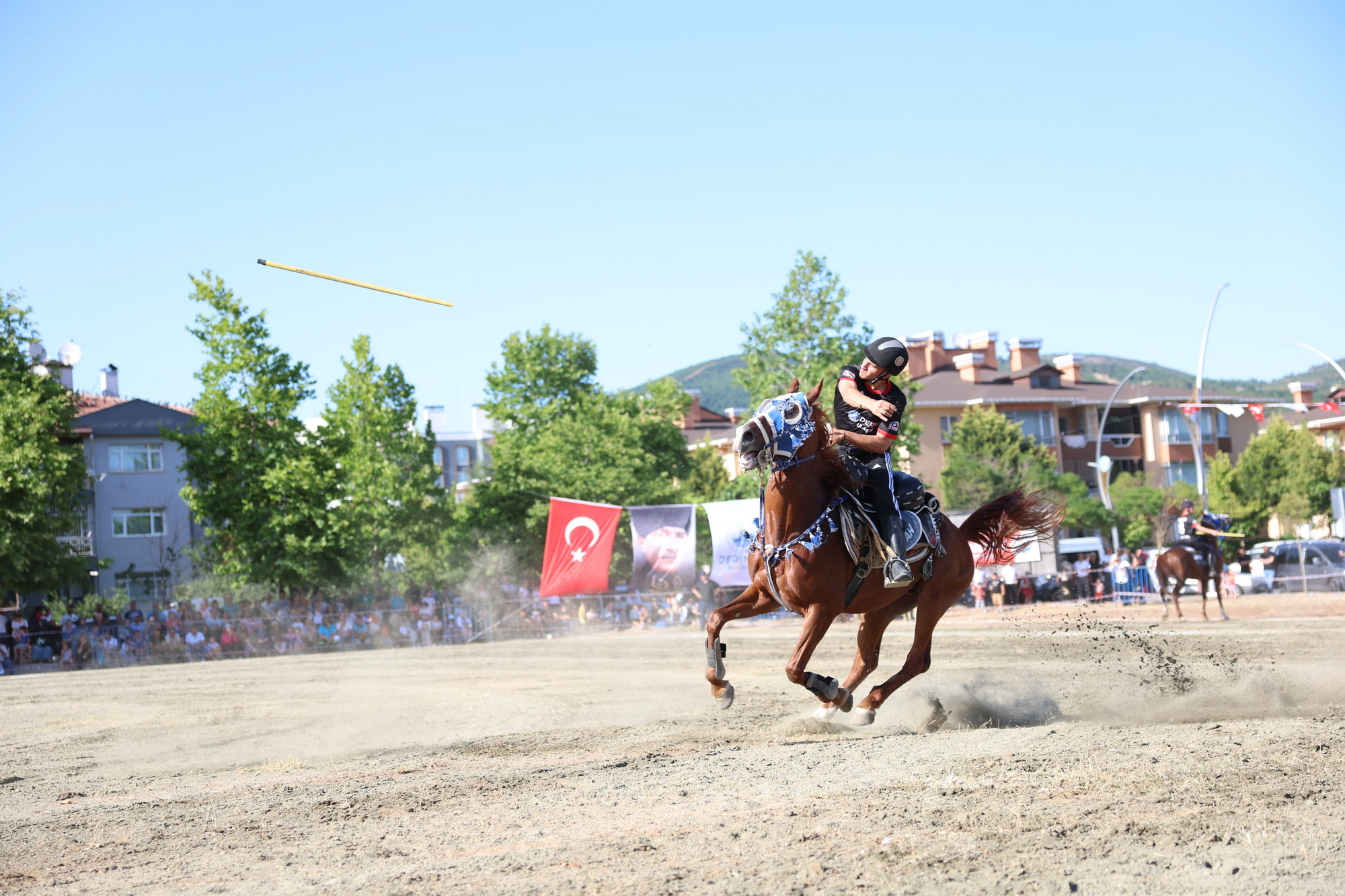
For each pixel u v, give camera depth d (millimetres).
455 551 39656
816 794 5758
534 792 6355
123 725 12094
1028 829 4789
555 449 42875
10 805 7227
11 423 32219
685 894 4121
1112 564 33438
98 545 47406
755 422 8164
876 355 8797
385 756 8578
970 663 14562
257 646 29062
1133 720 8422
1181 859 4289
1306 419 67188
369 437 38656
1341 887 3895
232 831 5746
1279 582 33844
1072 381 73125
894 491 8930
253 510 34156
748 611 9203
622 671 16297
